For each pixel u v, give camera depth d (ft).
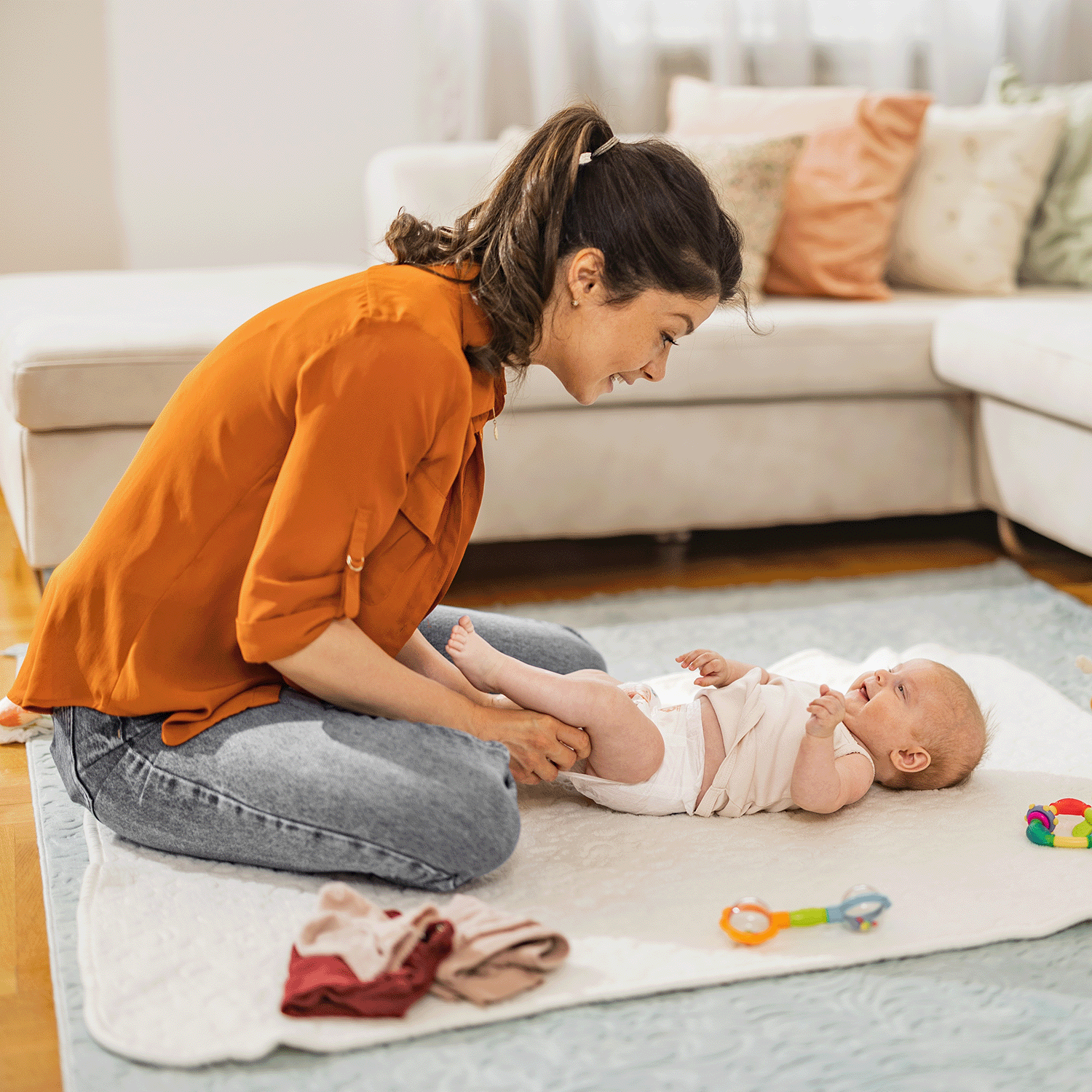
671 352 7.86
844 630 7.15
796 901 4.17
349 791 3.92
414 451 3.91
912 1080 3.34
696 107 10.18
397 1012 3.51
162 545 4.03
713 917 4.08
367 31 11.68
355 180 12.01
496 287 3.97
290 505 3.81
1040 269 10.23
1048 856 4.49
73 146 11.22
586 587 8.07
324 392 3.82
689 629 7.16
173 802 4.13
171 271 11.75
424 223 4.32
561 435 7.93
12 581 7.93
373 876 4.22
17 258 11.33
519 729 4.42
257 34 11.44
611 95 11.71
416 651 4.78
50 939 3.99
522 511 8.00
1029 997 3.71
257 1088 3.27
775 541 9.16
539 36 11.46
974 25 12.44
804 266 9.39
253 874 4.25
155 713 4.16
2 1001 3.76
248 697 4.19
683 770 4.75
